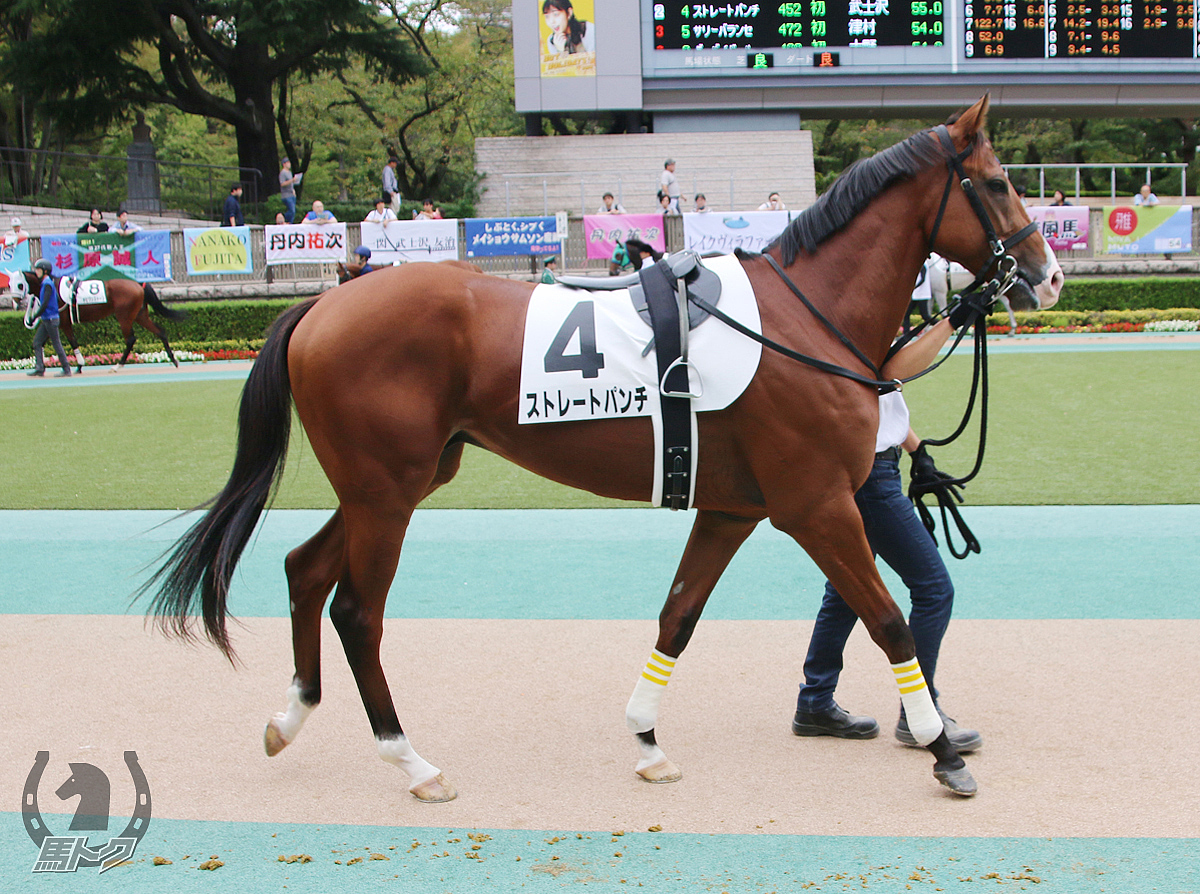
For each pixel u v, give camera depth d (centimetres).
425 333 281
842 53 2112
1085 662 376
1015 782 287
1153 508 601
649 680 295
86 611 459
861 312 294
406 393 281
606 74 2162
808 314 289
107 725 335
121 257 1841
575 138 2267
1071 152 3234
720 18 2127
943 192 296
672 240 1823
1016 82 2105
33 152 2539
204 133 3441
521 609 455
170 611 298
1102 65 2091
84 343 1736
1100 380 1109
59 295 1489
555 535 588
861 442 284
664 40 2142
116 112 2639
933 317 313
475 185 2314
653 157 2247
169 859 253
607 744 319
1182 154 3234
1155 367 1209
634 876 242
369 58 2597
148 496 693
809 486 281
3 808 280
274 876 245
